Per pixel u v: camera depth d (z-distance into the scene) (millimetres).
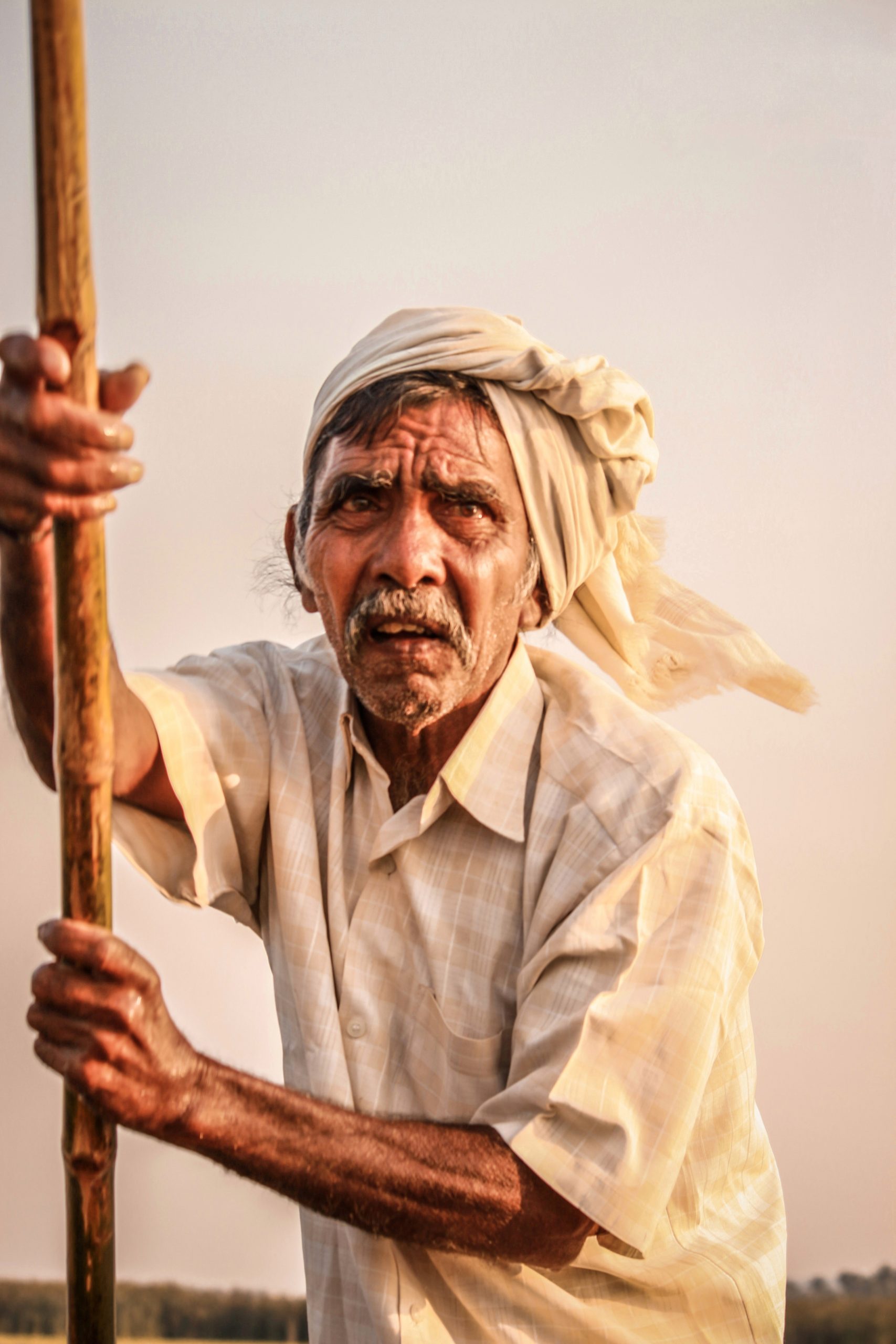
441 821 1839
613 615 2045
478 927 1793
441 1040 1772
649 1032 1596
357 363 1828
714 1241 1819
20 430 1216
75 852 1331
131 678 1814
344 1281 1781
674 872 1688
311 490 1876
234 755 1864
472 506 1761
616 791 1770
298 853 1841
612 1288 1748
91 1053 1342
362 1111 1692
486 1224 1515
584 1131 1551
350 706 1867
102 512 1241
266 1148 1432
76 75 1175
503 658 1868
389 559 1711
